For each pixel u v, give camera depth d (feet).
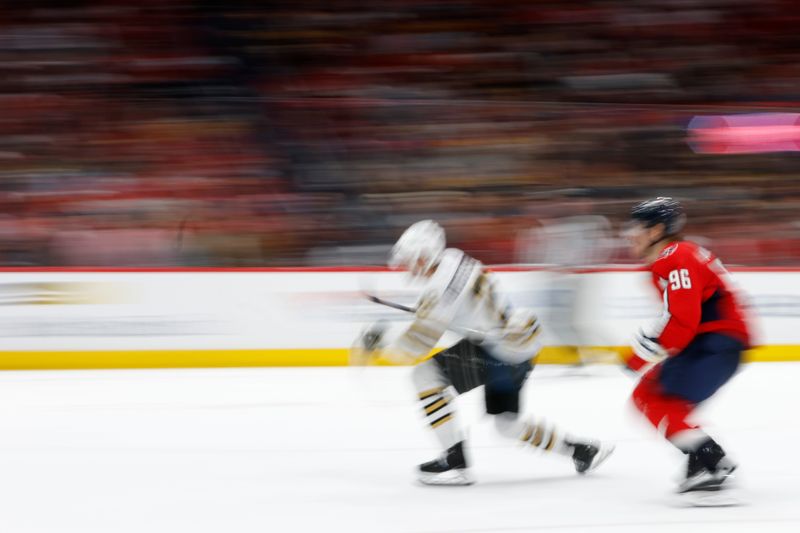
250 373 67.36
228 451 44.34
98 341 69.05
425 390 37.11
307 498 36.17
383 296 71.26
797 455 42.91
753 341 33.68
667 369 33.55
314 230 76.95
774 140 84.89
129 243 72.79
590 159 83.61
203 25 100.94
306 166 80.74
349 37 104.94
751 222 82.69
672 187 82.89
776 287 73.31
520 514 33.78
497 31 107.86
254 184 79.30
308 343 70.64
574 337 67.05
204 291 69.77
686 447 33.71
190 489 37.63
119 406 55.52
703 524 32.35
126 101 86.84
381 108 83.35
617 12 110.42
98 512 34.50
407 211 79.41
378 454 43.73
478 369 36.29
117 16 98.84
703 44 109.50
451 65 105.29
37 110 85.51
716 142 84.84
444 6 108.47
